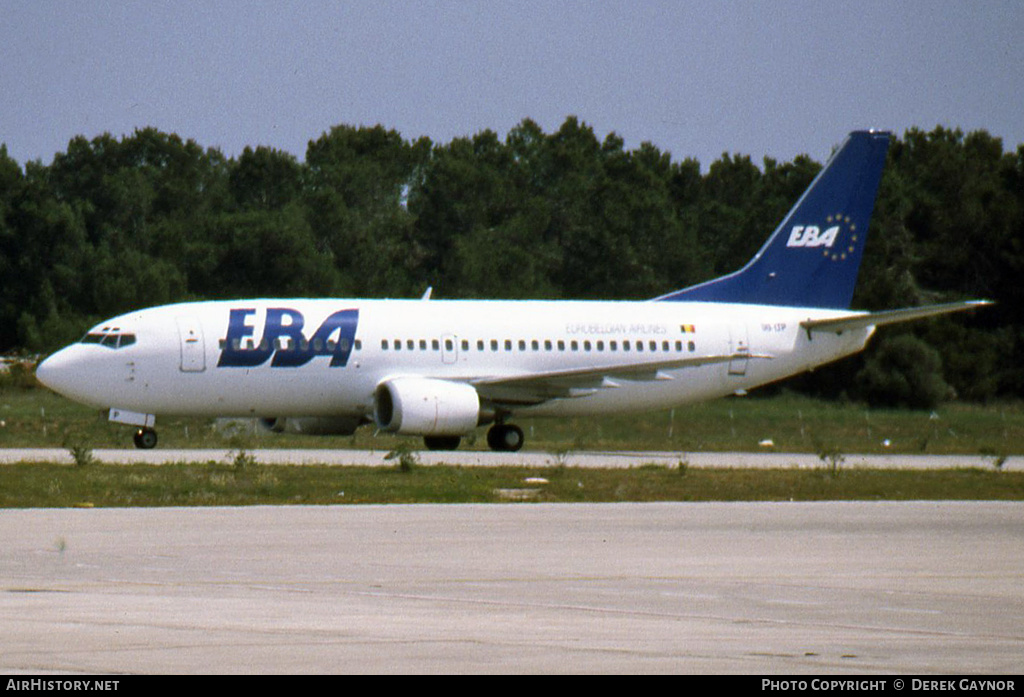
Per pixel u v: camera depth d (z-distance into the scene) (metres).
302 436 196.75
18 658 50.34
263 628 56.59
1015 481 134.38
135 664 49.62
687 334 185.25
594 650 53.34
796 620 60.25
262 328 165.88
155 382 162.00
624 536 87.31
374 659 51.12
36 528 87.19
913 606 64.00
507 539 85.00
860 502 112.25
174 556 75.88
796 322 190.38
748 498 115.81
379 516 96.25
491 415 178.75
